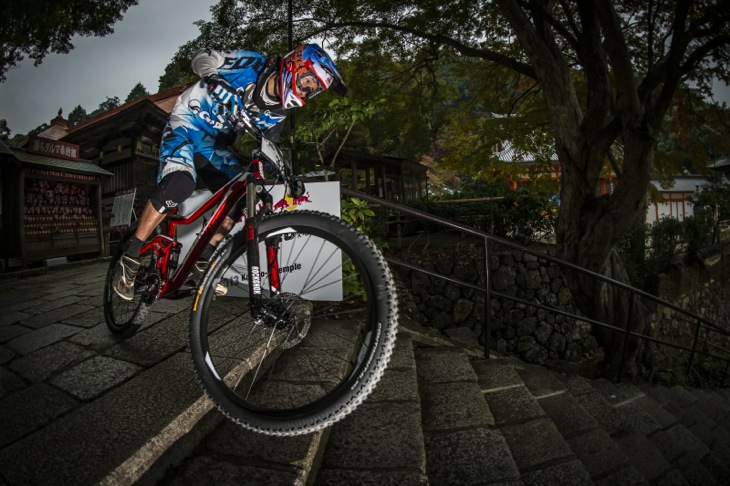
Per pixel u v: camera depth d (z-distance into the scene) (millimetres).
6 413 1553
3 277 5438
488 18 8609
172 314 2752
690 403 5156
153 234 2326
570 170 6297
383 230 8273
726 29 5727
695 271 10930
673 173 8742
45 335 2490
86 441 1333
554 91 6148
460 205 10078
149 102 9586
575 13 8617
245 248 1572
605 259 6230
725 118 7852
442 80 11273
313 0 8344
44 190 6660
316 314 3283
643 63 8852
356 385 1278
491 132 9211
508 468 1767
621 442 2775
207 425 1649
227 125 2133
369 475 1550
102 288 4070
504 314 6984
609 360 6766
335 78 1862
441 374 2734
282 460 1472
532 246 8656
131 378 1837
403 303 6504
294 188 1724
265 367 2141
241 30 8359
